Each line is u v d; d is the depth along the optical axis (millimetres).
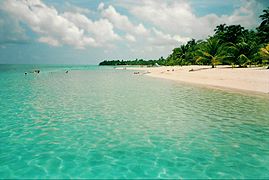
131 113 13938
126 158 7691
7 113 13852
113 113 13930
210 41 57125
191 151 8250
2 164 7195
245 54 50469
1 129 10711
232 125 11328
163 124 11617
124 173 6676
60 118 12742
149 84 31609
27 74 59844
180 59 98625
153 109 15055
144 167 7055
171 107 15625
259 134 9984
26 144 8883
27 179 6297
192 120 12305
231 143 8984
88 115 13445
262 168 6977
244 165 7176
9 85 30484
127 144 8930
